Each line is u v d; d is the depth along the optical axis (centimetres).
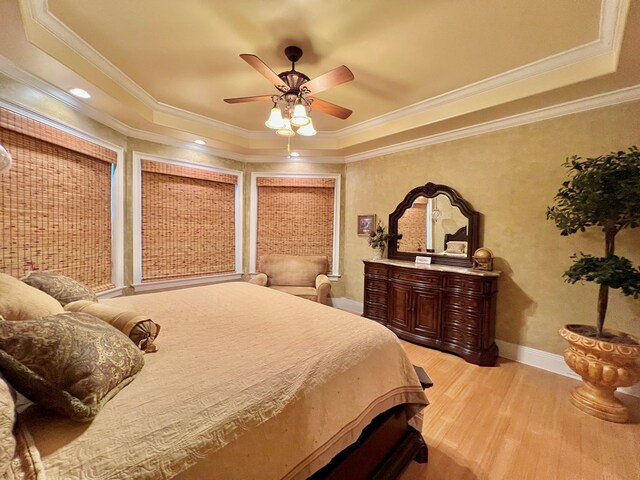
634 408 205
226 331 153
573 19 180
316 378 114
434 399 217
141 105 293
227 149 417
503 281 292
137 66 242
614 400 198
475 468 154
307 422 103
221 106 321
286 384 105
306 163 459
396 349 157
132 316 128
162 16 184
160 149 367
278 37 204
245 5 175
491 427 186
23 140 226
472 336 279
